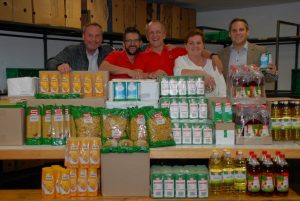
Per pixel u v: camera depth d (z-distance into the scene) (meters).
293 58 5.88
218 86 2.86
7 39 4.34
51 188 2.17
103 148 2.13
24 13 3.55
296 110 2.32
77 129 2.27
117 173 2.14
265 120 2.26
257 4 6.12
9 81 2.60
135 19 4.91
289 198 2.16
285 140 2.33
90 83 2.49
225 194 2.21
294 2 5.85
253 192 2.18
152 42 3.10
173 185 2.15
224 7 6.43
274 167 2.19
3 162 3.92
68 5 3.96
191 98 2.38
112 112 2.29
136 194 2.16
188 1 5.89
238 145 2.24
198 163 3.01
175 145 2.25
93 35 3.34
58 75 2.49
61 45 5.07
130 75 2.82
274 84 5.36
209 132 2.27
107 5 4.48
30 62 4.65
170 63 3.12
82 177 2.16
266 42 5.77
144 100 2.38
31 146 2.22
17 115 2.22
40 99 2.37
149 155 2.14
